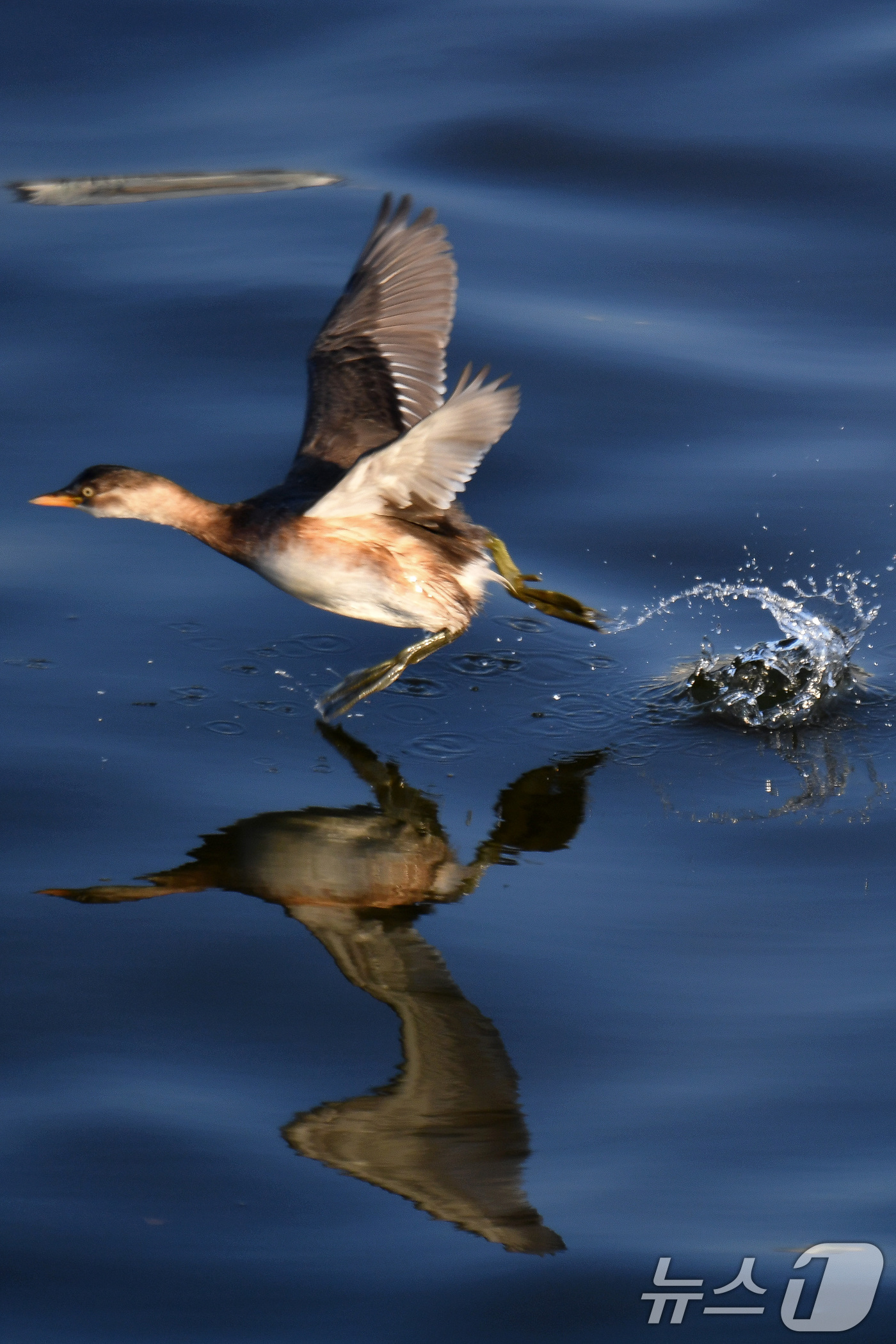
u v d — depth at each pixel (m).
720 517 14.66
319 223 18.88
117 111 21.25
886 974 9.09
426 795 11.27
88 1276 7.07
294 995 8.99
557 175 19.81
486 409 9.67
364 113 21.05
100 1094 8.16
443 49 22.55
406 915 9.80
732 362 16.83
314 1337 6.80
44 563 13.94
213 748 11.71
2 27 23.17
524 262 18.23
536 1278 7.09
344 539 11.16
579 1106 8.10
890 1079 8.22
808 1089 8.18
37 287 17.86
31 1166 7.66
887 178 19.61
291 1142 7.86
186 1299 6.97
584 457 15.48
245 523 11.37
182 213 19.28
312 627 13.44
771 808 11.09
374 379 11.97
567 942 9.50
